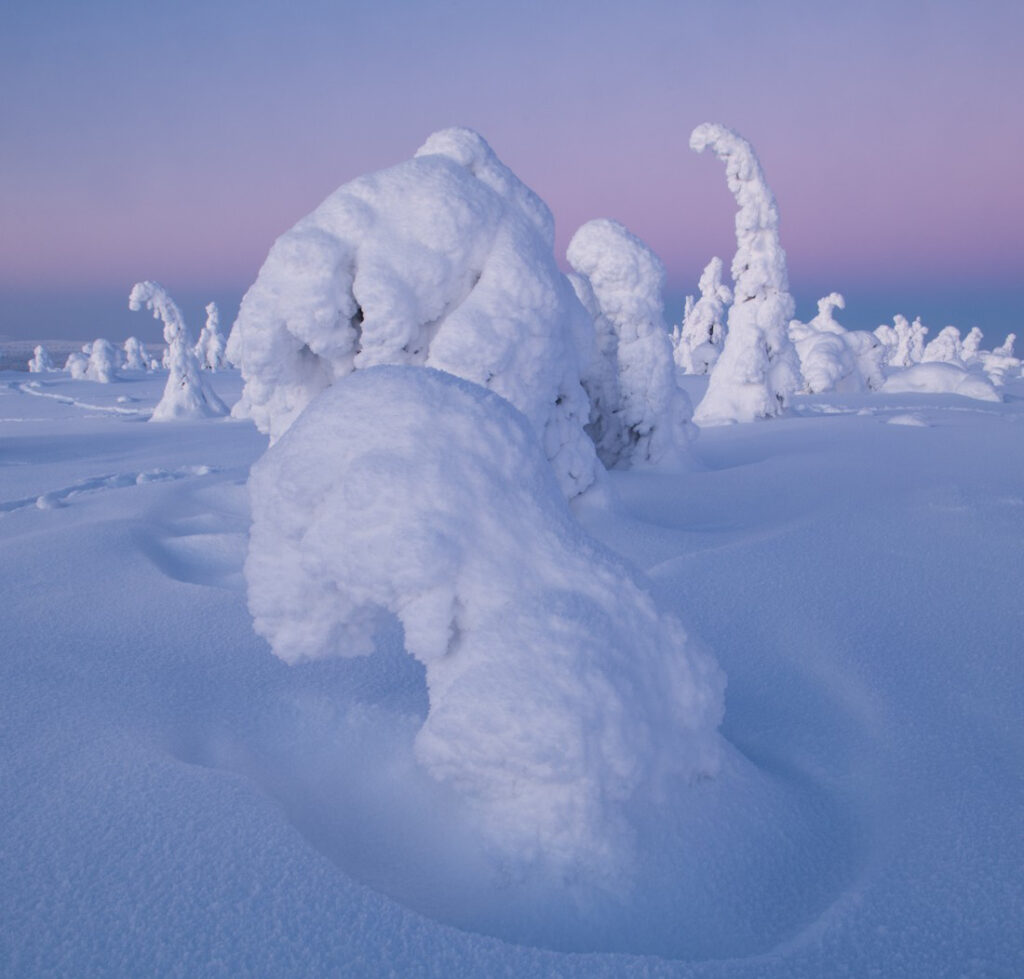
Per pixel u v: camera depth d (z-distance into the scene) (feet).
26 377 129.70
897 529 18.45
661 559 17.16
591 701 6.89
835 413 52.60
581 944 6.14
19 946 5.84
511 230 19.17
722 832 7.23
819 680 11.11
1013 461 29.35
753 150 46.65
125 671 11.24
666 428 28.14
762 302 48.24
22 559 17.20
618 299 26.96
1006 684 10.66
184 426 58.70
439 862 6.97
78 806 7.62
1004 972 5.56
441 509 7.45
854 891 6.57
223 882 6.49
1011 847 7.04
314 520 7.68
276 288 17.93
